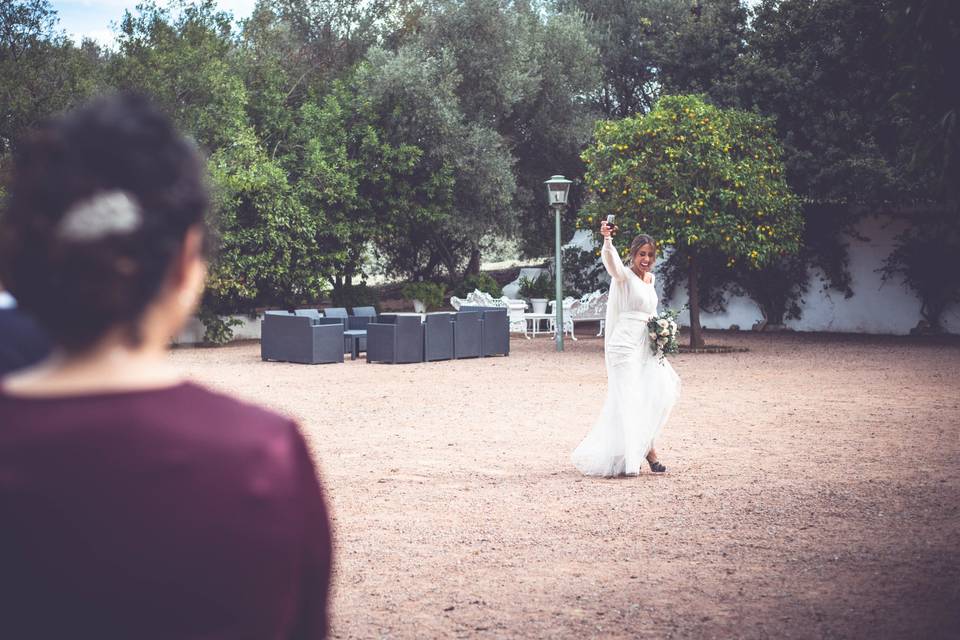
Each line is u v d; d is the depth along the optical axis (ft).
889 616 13.96
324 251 88.48
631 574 16.40
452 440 31.60
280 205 79.05
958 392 42.42
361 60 98.84
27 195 3.42
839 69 75.31
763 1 80.12
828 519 20.16
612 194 66.33
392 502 22.44
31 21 72.02
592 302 84.58
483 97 95.66
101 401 3.35
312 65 100.53
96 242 3.34
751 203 63.52
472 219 93.66
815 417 35.63
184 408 3.45
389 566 17.11
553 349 71.00
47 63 72.84
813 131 75.36
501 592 15.49
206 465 3.33
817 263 84.28
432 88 89.81
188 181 3.62
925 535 18.71
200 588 3.29
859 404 39.01
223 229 75.46
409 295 93.61
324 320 66.44
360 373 54.90
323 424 35.35
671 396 25.35
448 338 62.95
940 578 15.81
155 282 3.51
